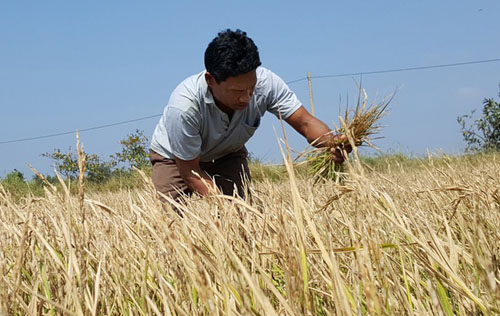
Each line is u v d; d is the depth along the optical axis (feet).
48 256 7.29
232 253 4.50
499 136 45.27
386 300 4.56
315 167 14.98
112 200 23.29
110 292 6.89
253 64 12.67
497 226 7.96
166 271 7.32
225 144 15.30
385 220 7.79
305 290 4.83
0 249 7.65
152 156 16.40
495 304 4.36
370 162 45.39
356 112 14.15
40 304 6.00
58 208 8.38
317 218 9.00
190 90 14.15
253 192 11.32
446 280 5.07
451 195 10.74
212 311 4.04
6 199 9.27
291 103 15.11
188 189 15.84
